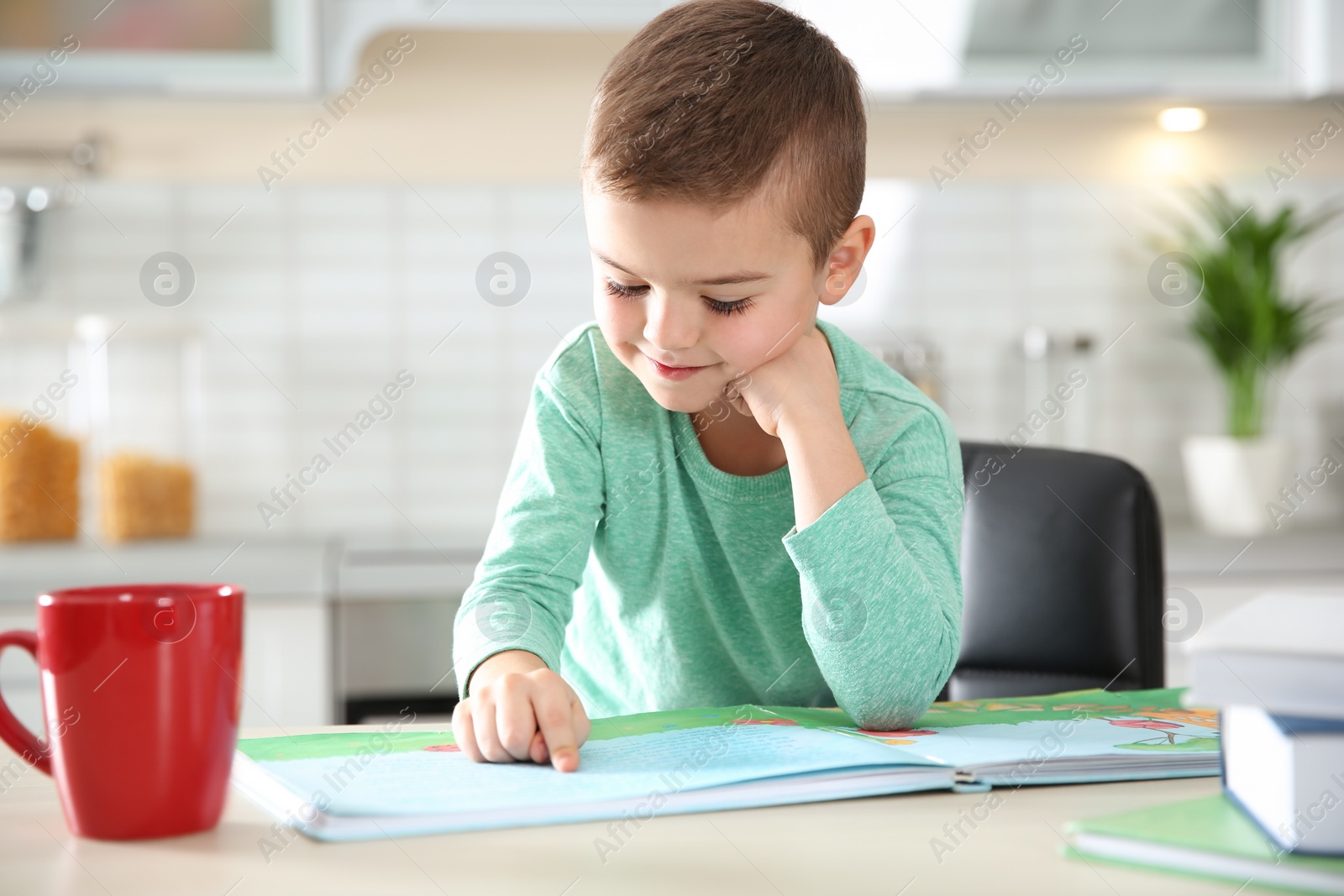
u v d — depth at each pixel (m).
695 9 0.77
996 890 0.43
